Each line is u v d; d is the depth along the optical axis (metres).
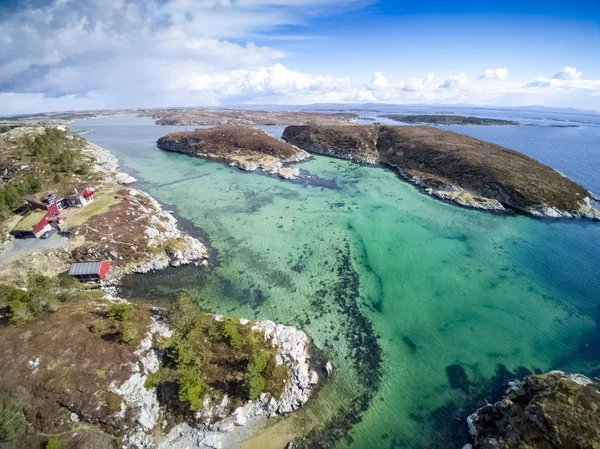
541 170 96.06
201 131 142.25
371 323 41.66
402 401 31.61
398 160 115.62
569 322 42.53
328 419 29.58
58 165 83.81
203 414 28.12
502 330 41.03
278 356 34.25
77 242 51.34
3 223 54.97
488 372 34.94
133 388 28.33
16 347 29.28
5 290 33.31
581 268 54.72
